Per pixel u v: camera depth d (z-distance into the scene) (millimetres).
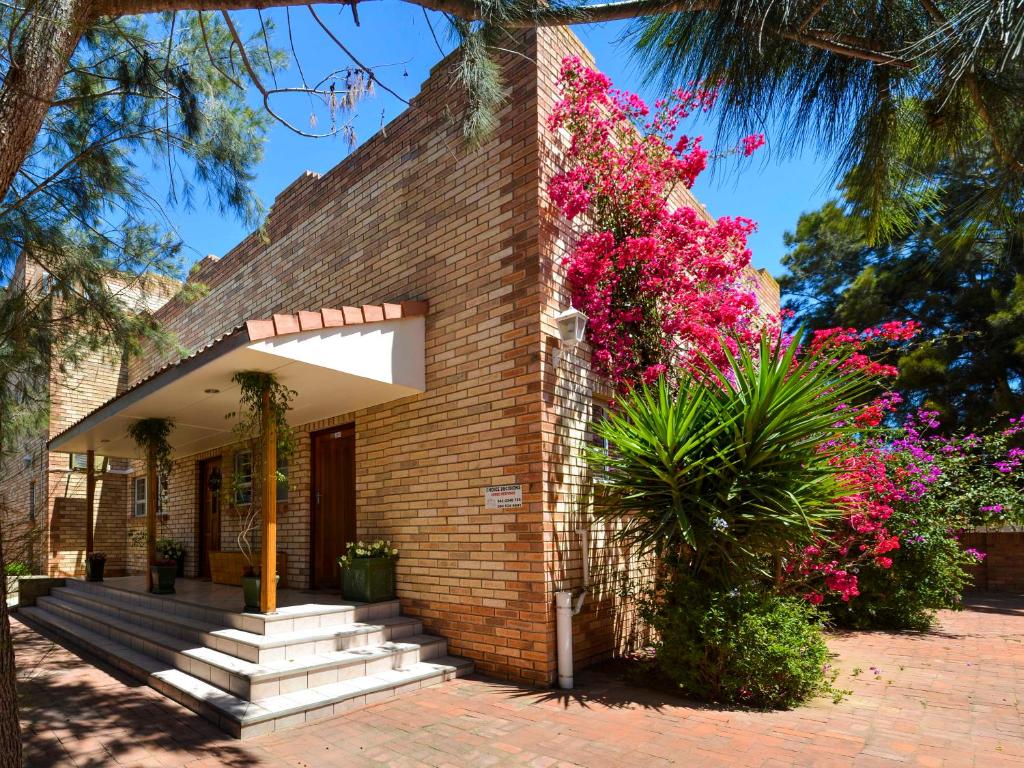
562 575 5945
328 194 8961
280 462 9172
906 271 17156
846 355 6645
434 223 7242
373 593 6891
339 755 4168
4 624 3137
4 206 5715
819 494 5418
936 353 16328
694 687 5266
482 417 6418
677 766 3883
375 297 7934
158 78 5031
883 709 4953
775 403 5141
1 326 6332
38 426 8914
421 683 5648
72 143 5836
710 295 7078
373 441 7652
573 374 6422
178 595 8172
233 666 5312
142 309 7230
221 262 11523
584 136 6723
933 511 8641
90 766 4047
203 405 7730
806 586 6672
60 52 3287
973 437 9523
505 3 3055
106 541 14375
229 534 10406
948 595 8688
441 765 3986
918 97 2971
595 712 4945
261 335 5434
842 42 2891
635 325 6887
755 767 3834
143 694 5633
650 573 7406
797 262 22141
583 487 6367
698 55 2979
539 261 6141
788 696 5133
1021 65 2469
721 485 5301
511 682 5809
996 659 6684
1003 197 3031
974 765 3797
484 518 6258
